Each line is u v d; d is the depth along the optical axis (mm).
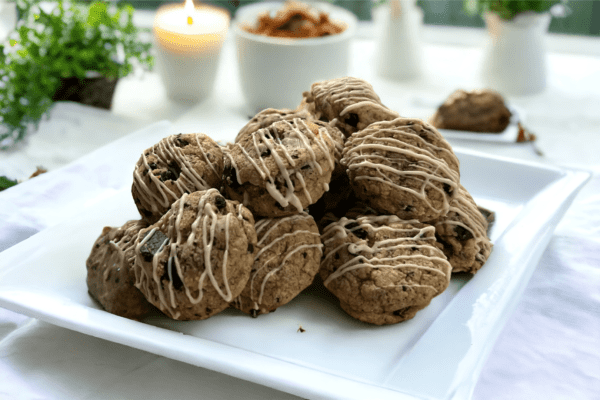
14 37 662
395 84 717
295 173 378
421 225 399
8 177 526
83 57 570
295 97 611
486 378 366
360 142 404
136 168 402
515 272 409
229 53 814
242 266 367
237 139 415
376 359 366
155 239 371
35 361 364
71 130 586
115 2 835
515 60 666
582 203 492
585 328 395
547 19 659
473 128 595
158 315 386
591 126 625
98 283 387
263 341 374
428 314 393
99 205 453
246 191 383
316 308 396
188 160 396
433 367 353
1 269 394
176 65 634
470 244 405
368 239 394
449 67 771
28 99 545
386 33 720
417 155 394
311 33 603
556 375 368
